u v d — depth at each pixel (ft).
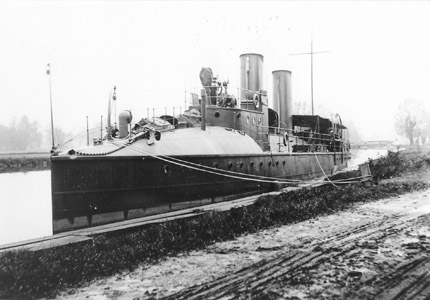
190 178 37.55
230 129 47.67
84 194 29.94
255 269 25.32
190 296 21.29
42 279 22.63
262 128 55.62
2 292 21.83
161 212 34.86
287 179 50.52
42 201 61.57
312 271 24.32
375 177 72.74
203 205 39.01
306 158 62.85
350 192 55.16
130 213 32.53
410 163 91.04
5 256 23.13
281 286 22.07
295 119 76.95
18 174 109.60
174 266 26.55
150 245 28.50
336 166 78.23
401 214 42.37
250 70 59.67
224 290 21.91
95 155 30.27
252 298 20.57
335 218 41.91
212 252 29.68
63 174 29.14
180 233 31.09
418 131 170.60
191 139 39.60
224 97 50.21
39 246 25.08
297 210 42.73
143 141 34.60
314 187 53.11
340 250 28.81
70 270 23.90
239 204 39.93
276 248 30.27
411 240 30.99
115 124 39.60
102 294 22.09
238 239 33.53
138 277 24.63
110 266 25.45
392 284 21.66
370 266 24.80
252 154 46.19
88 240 26.78
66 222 29.32
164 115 45.24
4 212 51.78
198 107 50.78
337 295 20.44
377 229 35.45
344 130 97.91
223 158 41.60
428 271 23.48
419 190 61.31
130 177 32.42
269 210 40.22
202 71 51.47
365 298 19.92
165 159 34.04
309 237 33.47
